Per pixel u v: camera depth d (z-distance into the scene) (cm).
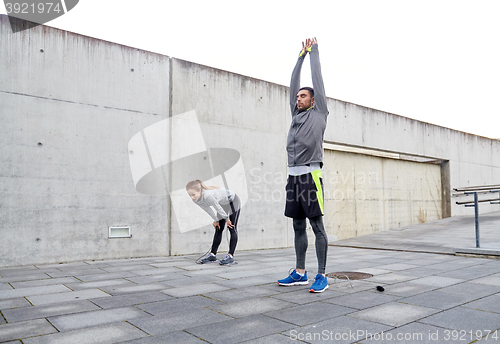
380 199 969
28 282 346
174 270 417
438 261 472
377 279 350
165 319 224
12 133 464
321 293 293
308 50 330
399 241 727
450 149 1148
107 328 206
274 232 708
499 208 1336
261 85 715
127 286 325
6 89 465
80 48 520
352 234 891
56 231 483
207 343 183
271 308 248
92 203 512
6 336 193
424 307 248
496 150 1332
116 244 528
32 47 486
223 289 310
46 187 481
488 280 342
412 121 1034
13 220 457
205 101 635
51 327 208
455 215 1153
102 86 534
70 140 503
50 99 493
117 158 538
